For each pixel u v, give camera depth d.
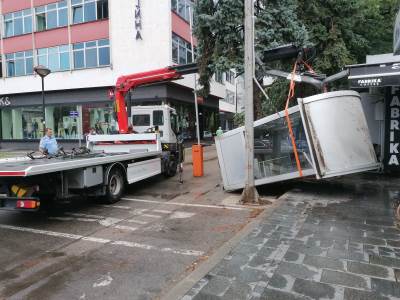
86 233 6.41
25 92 29.61
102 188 8.41
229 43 10.95
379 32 15.66
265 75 10.30
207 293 3.79
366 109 11.98
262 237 5.54
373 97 11.84
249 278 4.13
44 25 28.69
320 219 6.52
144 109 13.54
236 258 4.71
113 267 4.87
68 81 27.70
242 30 10.88
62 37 27.86
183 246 5.64
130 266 4.89
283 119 8.79
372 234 5.64
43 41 28.70
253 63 8.08
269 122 8.91
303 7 12.98
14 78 30.06
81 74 27.16
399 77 8.76
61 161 7.52
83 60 27.22
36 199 6.69
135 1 24.70
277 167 8.91
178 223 6.93
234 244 5.23
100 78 26.47
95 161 7.96
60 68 28.19
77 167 7.41
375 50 16.20
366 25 15.39
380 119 11.64
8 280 4.53
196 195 9.65
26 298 4.05
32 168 6.36
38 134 30.12
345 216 6.70
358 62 15.34
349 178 10.95
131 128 12.08
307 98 8.43
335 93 8.45
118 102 11.80
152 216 7.51
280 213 6.96
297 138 8.65
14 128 31.25
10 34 30.27
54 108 28.98
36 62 29.20
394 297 3.67
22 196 6.86
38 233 6.45
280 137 8.84
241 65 10.73
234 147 9.35
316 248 5.04
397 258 4.66
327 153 8.30
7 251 5.55
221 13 10.59
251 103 8.12
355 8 13.16
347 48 14.09
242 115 13.24
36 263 5.06
